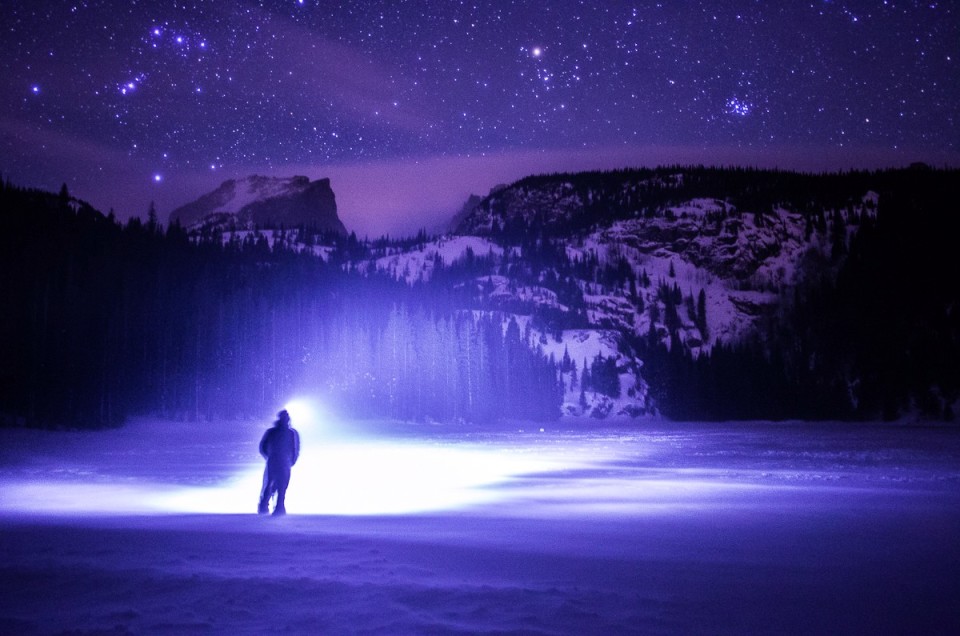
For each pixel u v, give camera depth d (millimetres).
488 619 5098
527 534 9633
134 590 5922
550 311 170875
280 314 114500
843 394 150375
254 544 8508
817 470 24062
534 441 56094
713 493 16359
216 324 102000
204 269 120812
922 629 5023
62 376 75188
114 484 19594
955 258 184000
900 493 16219
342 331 118062
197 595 5750
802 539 9273
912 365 148500
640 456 34156
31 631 4742
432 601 5590
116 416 79062
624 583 6465
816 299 191500
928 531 10078
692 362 162375
